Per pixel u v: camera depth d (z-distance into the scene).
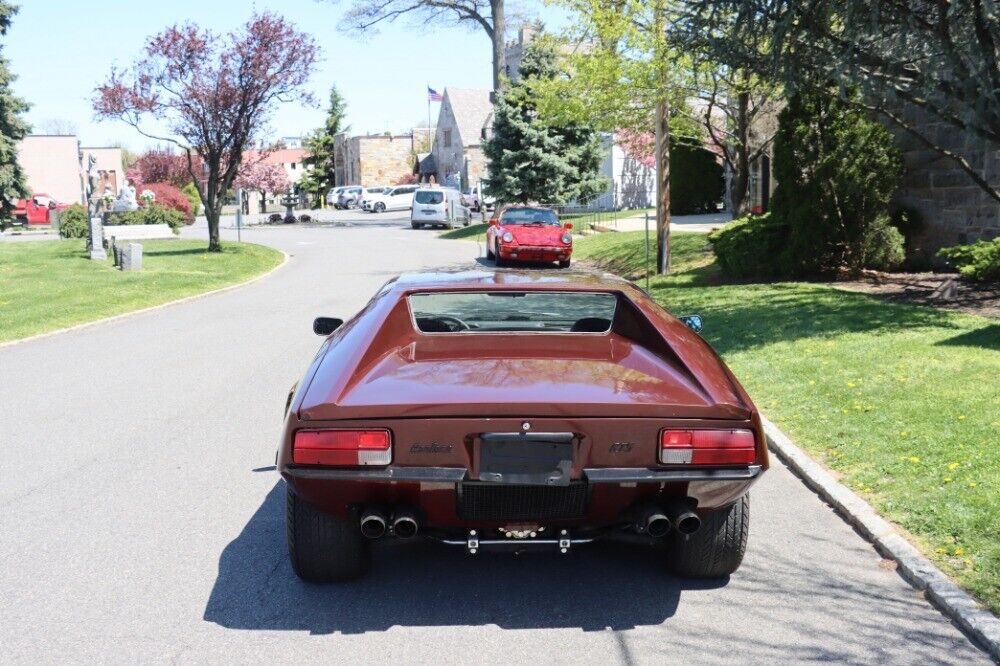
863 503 5.14
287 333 12.66
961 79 9.02
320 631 3.79
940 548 4.43
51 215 51.44
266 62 25.88
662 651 3.59
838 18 9.37
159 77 25.44
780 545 4.74
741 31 9.95
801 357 8.77
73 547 4.75
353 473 3.56
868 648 3.60
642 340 4.52
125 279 19.77
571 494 3.68
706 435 3.61
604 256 23.83
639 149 30.06
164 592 4.18
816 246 14.30
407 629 3.80
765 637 3.70
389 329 4.53
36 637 3.72
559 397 3.64
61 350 11.46
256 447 6.74
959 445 5.72
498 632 3.77
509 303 4.95
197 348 11.46
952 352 8.05
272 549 4.73
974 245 12.77
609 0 17.80
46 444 6.85
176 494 5.64
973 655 3.53
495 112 37.97
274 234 43.31
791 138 14.45
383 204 69.19
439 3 39.84
